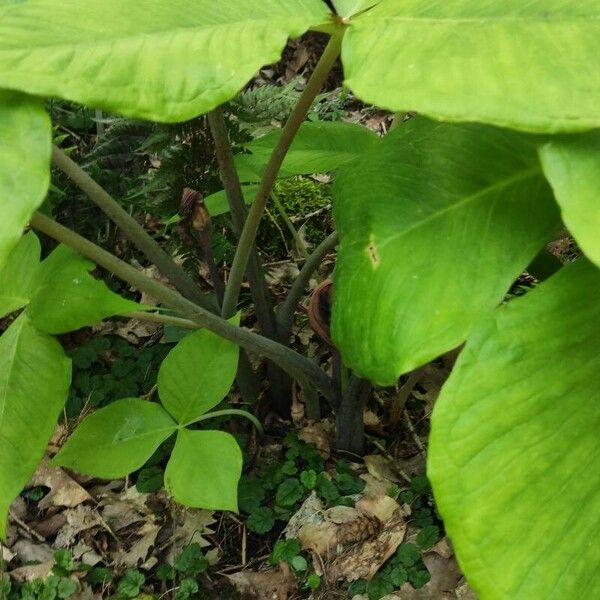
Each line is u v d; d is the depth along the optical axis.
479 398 0.25
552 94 0.23
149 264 0.78
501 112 0.23
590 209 0.23
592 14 0.25
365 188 0.32
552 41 0.25
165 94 0.25
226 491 0.45
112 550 0.59
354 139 0.48
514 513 0.25
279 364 0.52
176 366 0.50
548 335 0.26
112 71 0.25
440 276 0.28
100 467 0.47
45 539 0.60
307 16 0.28
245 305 0.75
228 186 0.49
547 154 0.23
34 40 0.26
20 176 0.24
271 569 0.56
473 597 0.51
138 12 0.27
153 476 0.62
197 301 0.51
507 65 0.24
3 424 0.38
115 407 0.49
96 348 0.71
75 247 0.38
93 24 0.26
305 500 0.59
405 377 0.67
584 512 0.25
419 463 0.61
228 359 0.50
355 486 0.59
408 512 0.57
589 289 0.26
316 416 0.64
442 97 0.23
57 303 0.40
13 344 0.40
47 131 0.25
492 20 0.26
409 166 0.31
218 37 0.27
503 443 0.25
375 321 0.29
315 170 0.48
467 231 0.29
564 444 0.25
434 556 0.54
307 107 0.36
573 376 0.26
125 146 0.73
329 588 0.54
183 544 0.58
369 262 0.30
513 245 0.28
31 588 0.56
